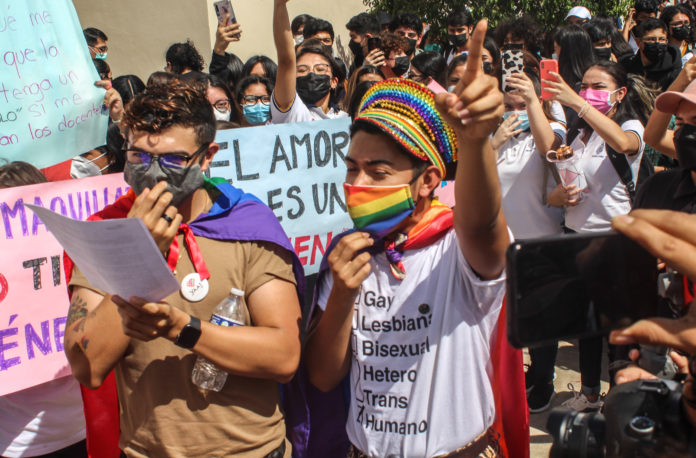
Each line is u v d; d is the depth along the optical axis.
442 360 1.76
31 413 2.41
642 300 1.05
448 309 1.76
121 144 3.58
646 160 3.67
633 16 8.27
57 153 2.86
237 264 1.83
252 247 1.86
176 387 1.81
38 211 1.54
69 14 2.86
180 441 1.82
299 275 1.99
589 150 3.58
